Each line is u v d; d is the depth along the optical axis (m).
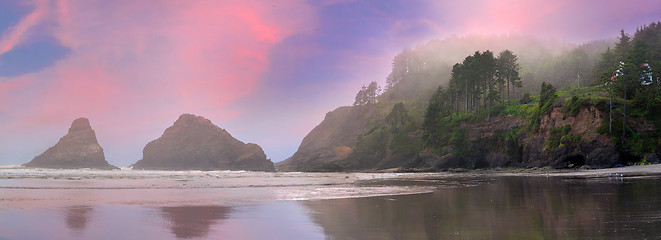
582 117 72.88
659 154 60.97
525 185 32.75
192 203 20.94
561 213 14.23
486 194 25.12
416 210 17.36
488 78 116.62
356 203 20.92
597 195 20.30
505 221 13.04
